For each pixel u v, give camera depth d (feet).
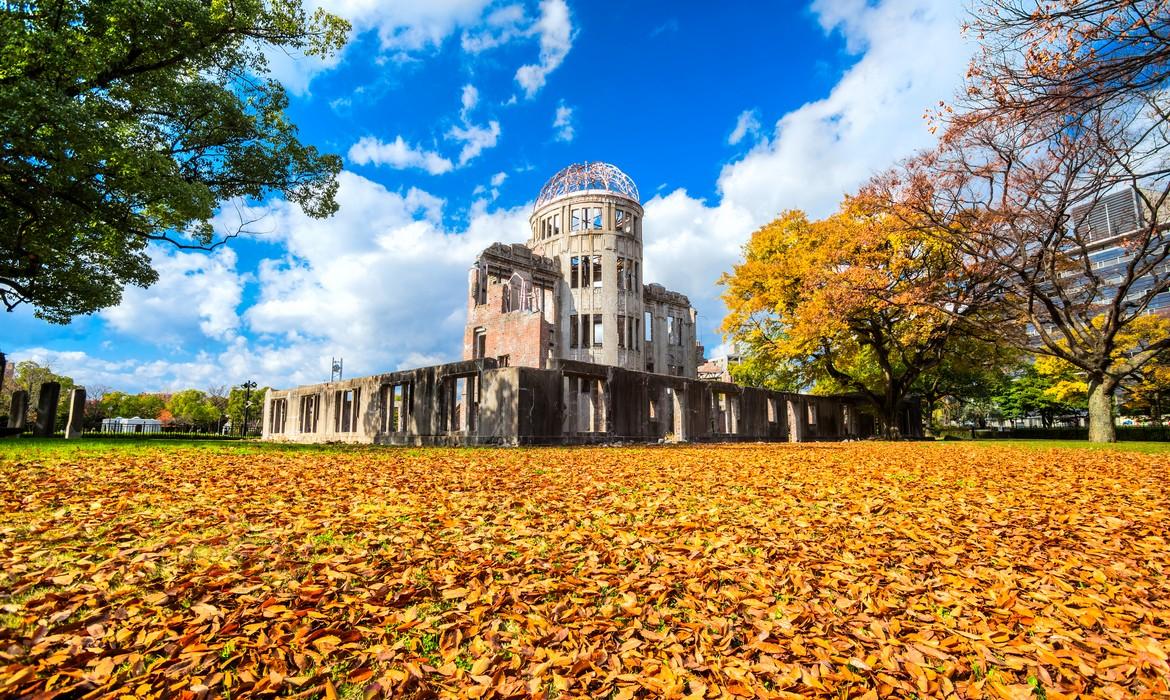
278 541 14.47
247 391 138.10
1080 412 159.43
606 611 10.35
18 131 36.81
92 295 62.44
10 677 7.39
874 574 12.76
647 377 73.77
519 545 14.46
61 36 41.45
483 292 107.24
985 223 67.15
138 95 48.06
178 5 46.32
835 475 31.30
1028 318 75.87
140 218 50.70
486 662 8.32
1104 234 68.59
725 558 13.71
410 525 16.40
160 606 9.98
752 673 8.21
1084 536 16.87
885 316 93.40
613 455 45.32
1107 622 10.23
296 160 63.36
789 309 98.99
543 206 130.21
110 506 18.45
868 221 88.22
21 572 11.50
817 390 124.06
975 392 126.11
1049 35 24.99
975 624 10.01
